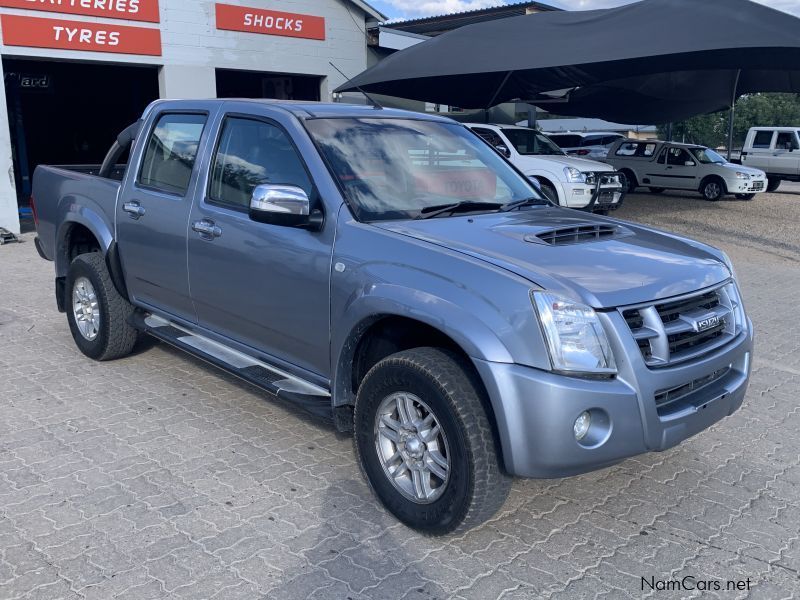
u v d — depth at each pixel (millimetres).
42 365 5844
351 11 16734
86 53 12938
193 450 4344
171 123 5109
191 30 14195
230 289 4395
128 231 5238
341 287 3660
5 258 10664
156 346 6363
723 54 13141
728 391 3604
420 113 4953
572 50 13094
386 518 3623
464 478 3172
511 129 15898
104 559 3230
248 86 18531
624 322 3164
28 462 4145
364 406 3596
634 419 3148
